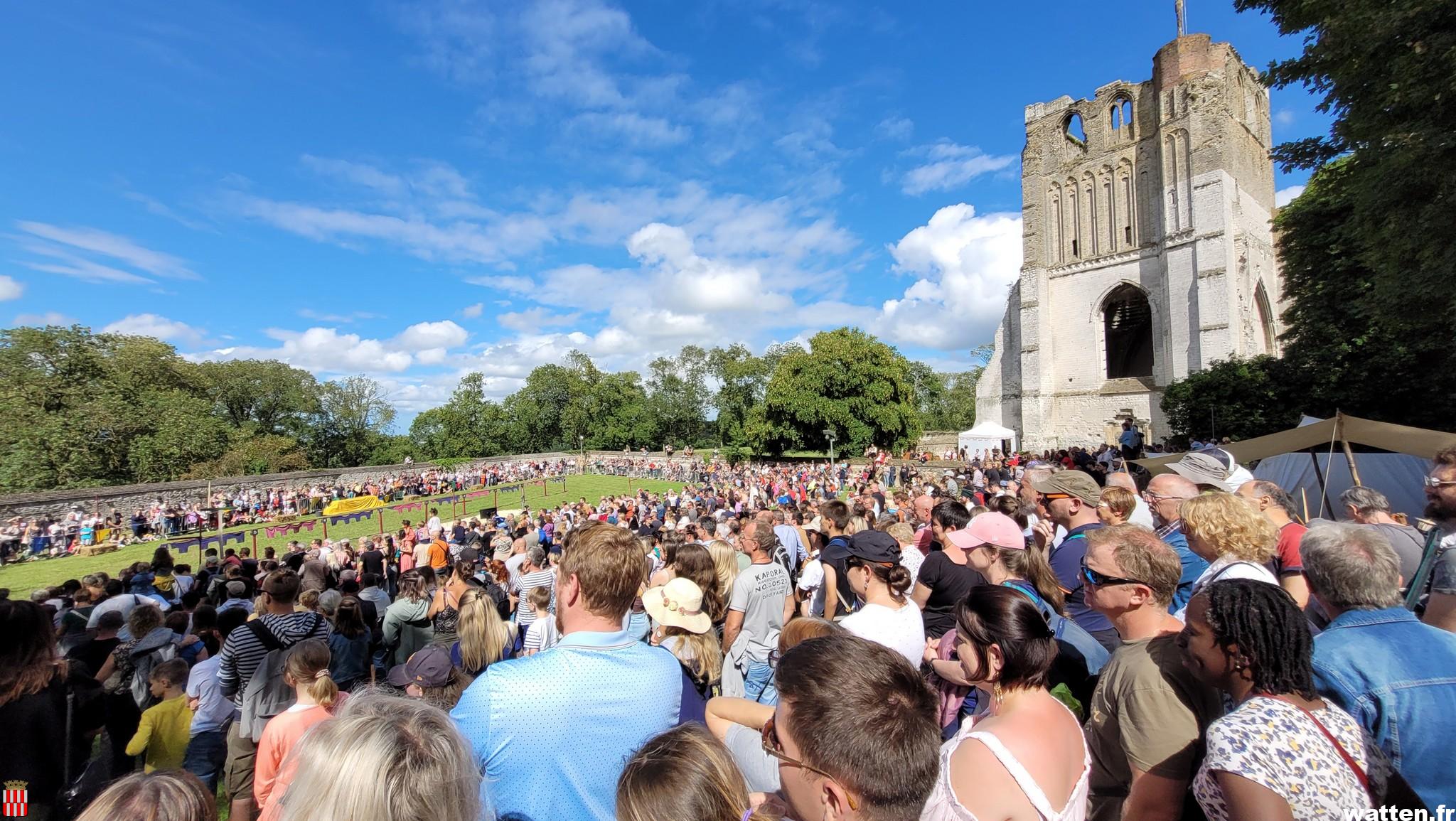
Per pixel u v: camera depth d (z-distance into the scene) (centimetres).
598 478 5888
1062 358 4284
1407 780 234
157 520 3197
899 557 391
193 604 864
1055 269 4322
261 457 5438
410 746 169
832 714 165
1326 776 197
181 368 6103
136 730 580
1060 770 204
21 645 319
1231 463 614
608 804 218
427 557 1441
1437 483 390
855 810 162
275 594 551
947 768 207
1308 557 288
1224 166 3503
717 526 1141
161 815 180
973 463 3488
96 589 824
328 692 378
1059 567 489
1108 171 4109
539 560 903
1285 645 215
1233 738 206
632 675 239
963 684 381
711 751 188
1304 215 2353
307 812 160
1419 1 885
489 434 9419
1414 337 1792
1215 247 3509
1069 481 528
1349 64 1048
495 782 212
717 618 547
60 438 4384
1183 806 246
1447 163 918
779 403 5572
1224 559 342
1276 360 2469
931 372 9525
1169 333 3769
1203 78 3591
